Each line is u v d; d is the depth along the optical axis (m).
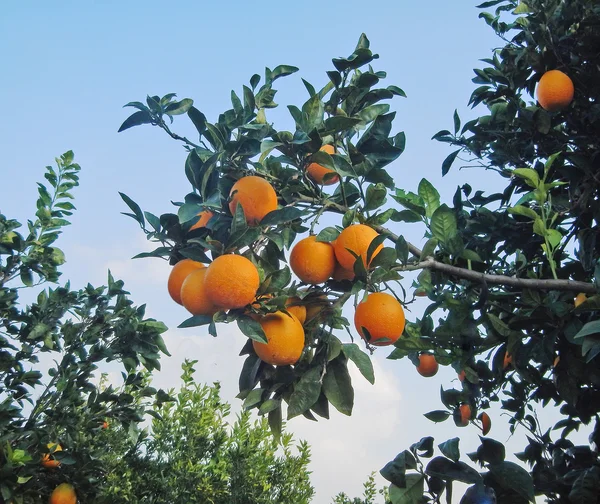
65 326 6.13
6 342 6.12
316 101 3.02
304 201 3.00
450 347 3.40
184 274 2.59
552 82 4.63
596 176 4.36
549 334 3.32
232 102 3.04
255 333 2.36
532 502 2.71
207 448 8.78
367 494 9.12
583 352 2.83
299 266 2.63
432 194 3.27
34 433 5.64
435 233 3.16
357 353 2.65
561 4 4.92
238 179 2.94
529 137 4.97
